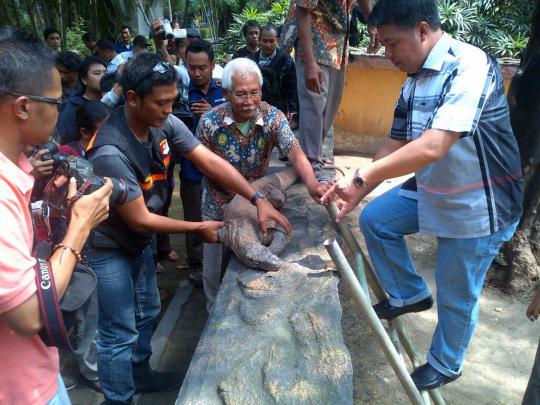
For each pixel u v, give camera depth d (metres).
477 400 2.87
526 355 3.23
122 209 2.13
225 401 1.69
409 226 2.04
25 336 1.27
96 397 3.02
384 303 2.18
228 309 2.18
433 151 1.64
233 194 2.91
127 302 2.39
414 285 2.14
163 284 4.28
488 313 3.65
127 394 2.52
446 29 7.41
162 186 2.42
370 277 2.17
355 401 2.84
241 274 2.44
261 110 2.72
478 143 1.75
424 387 2.01
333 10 3.06
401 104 1.94
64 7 9.84
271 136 2.75
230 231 2.54
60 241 1.53
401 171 1.70
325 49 3.06
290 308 2.15
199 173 3.75
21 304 1.20
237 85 2.52
